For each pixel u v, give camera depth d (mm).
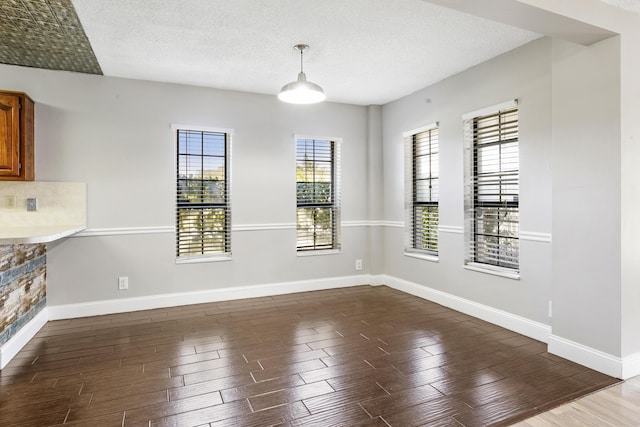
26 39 3053
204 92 4316
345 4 2545
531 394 2283
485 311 3648
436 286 4301
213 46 3211
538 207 3127
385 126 5125
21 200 3619
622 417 2041
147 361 2775
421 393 2301
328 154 5090
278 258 4730
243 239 4543
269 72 3857
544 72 3051
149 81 4082
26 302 3182
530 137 3178
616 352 2477
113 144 3953
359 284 5180
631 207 2480
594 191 2572
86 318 3803
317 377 2518
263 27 2871
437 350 2951
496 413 2088
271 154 4660
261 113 4594
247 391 2338
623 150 2432
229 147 4484
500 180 3535
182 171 4301
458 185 3938
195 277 4324
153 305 4129
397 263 4969
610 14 2367
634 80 2475
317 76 3994
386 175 5129
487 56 3465
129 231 4020
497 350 2943
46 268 3701
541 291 3121
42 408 2148
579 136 2656
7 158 3281
